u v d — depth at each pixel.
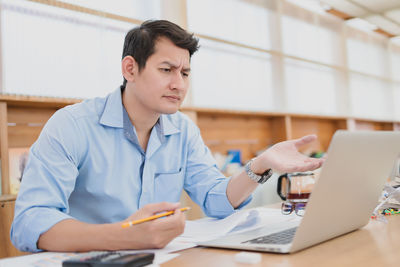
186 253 0.64
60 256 0.66
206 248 0.67
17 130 2.02
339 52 4.66
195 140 1.22
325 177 0.58
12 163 1.97
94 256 0.58
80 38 2.20
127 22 2.41
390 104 5.74
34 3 2.03
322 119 4.48
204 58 3.00
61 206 0.83
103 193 1.00
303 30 4.09
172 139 1.15
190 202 2.19
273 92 3.58
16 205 0.80
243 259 0.56
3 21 1.93
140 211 0.70
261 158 0.91
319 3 4.20
